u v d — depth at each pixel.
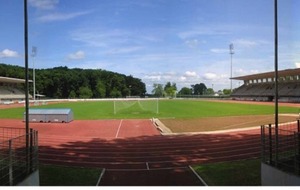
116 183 13.49
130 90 166.00
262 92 97.44
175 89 174.38
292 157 12.38
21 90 109.31
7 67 125.50
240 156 18.41
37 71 135.50
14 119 40.50
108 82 152.12
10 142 9.70
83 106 71.56
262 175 11.77
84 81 142.62
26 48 11.48
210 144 22.12
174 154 19.14
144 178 14.22
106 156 18.66
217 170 15.01
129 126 32.78
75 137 25.91
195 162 17.17
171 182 13.55
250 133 26.88
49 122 36.84
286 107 58.59
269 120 36.78
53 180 13.52
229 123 34.59
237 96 111.38
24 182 9.98
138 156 18.67
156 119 38.66
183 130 29.14
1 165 12.05
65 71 146.75
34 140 11.62
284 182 10.08
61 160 17.67
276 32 12.37
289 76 89.94
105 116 44.38
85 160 17.70
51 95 136.75
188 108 61.31
